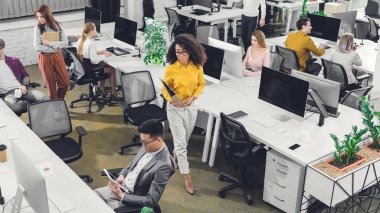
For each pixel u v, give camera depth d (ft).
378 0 28.76
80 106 21.30
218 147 17.80
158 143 10.72
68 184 11.45
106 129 19.17
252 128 14.30
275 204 14.06
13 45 25.93
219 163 16.72
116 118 20.18
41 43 19.01
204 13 29.30
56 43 18.93
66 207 10.52
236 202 14.56
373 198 14.49
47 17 18.61
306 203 13.24
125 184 11.53
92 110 20.90
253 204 14.46
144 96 17.24
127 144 17.98
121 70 19.16
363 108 13.39
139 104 18.29
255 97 16.67
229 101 16.28
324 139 13.74
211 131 16.12
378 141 13.52
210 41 18.49
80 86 23.57
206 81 18.03
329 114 14.98
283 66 19.72
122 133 18.85
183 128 14.69
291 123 14.70
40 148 13.12
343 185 12.17
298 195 13.19
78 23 27.53
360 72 21.89
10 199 10.85
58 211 10.41
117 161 16.80
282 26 35.14
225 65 18.19
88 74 20.13
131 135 18.70
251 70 19.15
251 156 13.92
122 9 29.99
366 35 26.86
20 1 25.57
